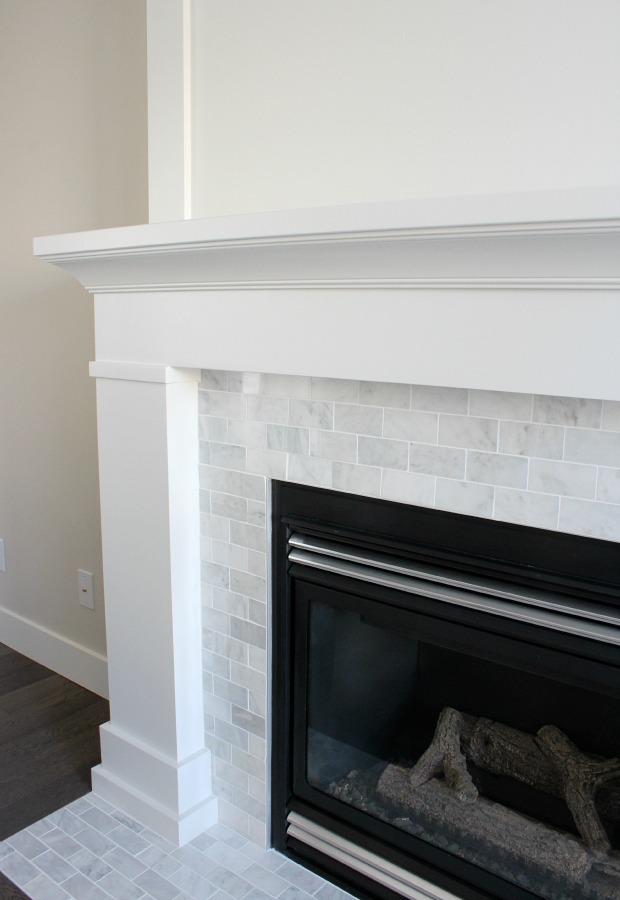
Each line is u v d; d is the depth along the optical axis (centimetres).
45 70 210
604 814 135
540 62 113
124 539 172
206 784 179
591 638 117
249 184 152
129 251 139
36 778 196
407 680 150
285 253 121
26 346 235
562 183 114
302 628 156
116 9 188
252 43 146
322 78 138
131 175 194
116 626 179
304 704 160
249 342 139
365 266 116
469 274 107
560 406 114
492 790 147
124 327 161
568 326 102
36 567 252
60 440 231
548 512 118
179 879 161
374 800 154
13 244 232
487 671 141
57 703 233
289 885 160
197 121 158
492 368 110
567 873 132
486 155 121
